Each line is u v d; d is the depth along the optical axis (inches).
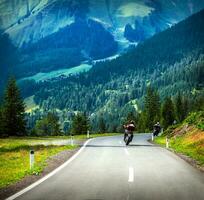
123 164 1632.6
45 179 1218.6
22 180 1205.7
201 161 1764.3
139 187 1061.1
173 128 3924.7
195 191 1003.9
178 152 2293.3
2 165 1638.8
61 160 1824.6
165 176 1275.8
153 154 2123.5
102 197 917.8
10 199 896.3
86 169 1469.0
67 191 1000.2
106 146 2876.5
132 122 3100.4
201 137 2598.4
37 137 5073.8
